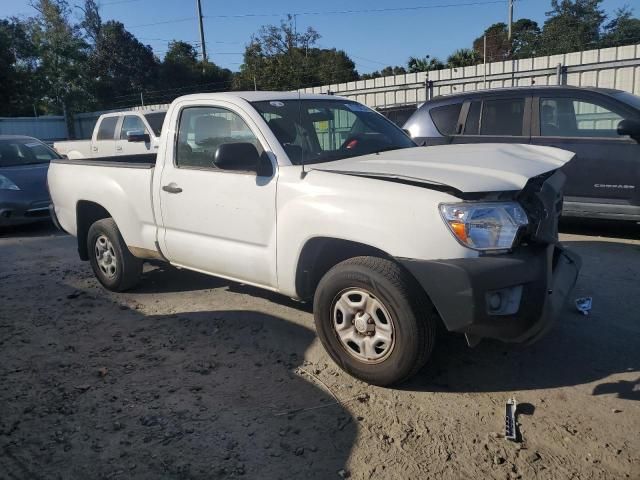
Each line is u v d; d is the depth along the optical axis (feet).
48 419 11.23
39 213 30.60
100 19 182.60
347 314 11.92
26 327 16.16
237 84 153.48
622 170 21.57
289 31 160.97
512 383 11.91
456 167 11.62
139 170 16.57
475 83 50.85
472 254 10.37
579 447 9.72
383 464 9.50
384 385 11.76
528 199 11.41
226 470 9.50
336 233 11.72
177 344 14.57
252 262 13.84
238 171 14.02
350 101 16.92
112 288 18.76
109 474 9.51
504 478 9.04
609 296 16.44
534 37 129.08
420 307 10.95
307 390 11.96
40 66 138.31
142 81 184.44
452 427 10.44
